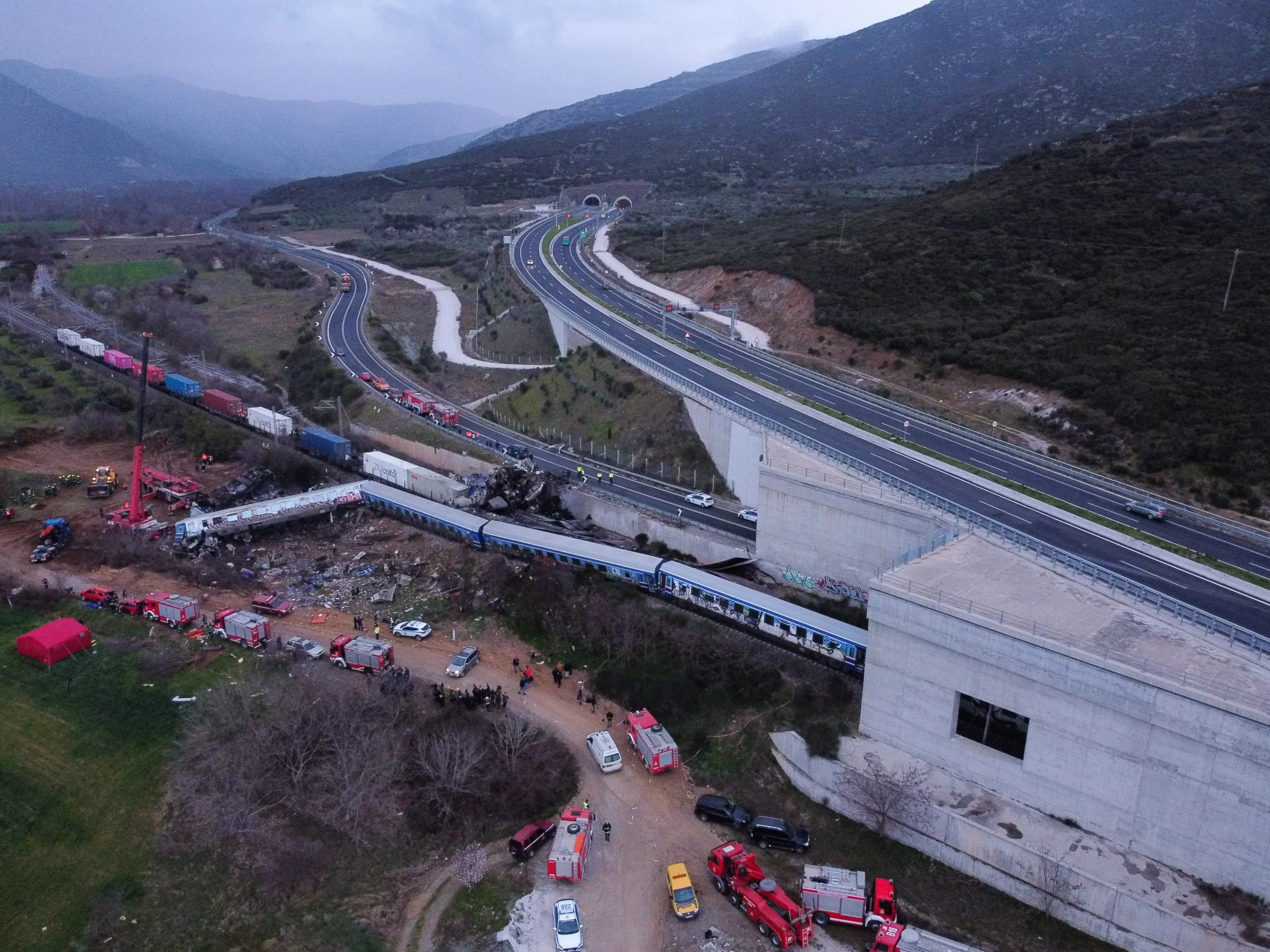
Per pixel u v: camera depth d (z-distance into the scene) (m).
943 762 51.47
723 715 60.09
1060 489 72.00
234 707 58.78
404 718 59.59
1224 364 81.69
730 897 46.56
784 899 44.16
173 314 151.75
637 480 89.81
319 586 77.94
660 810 52.91
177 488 92.19
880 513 64.19
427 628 70.12
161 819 52.16
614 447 97.31
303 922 46.06
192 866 49.22
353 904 47.09
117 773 55.59
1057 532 63.16
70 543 83.38
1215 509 68.94
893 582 52.00
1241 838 40.66
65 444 104.69
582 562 74.12
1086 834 45.91
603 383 107.25
